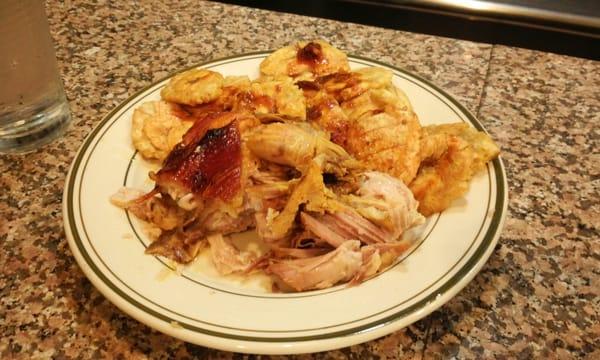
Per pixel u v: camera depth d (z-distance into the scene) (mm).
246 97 407
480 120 463
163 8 622
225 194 338
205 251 350
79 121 467
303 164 348
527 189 404
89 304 331
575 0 766
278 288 327
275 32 583
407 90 443
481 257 310
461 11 780
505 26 773
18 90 417
